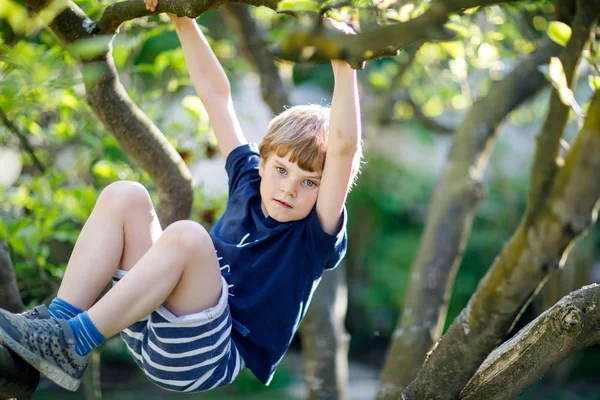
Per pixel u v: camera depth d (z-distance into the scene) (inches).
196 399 335.3
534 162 72.7
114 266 94.5
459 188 168.7
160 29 130.7
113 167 145.6
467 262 398.0
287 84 200.5
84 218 143.4
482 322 84.2
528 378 89.4
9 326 80.7
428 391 91.3
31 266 141.3
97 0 114.7
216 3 78.8
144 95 159.8
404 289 406.0
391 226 424.5
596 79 78.2
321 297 182.4
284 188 99.4
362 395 349.1
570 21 76.7
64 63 119.6
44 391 327.6
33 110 135.8
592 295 86.4
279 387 359.6
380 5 68.1
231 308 100.7
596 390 360.5
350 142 93.9
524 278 78.2
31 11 97.8
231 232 105.2
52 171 152.3
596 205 71.5
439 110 238.4
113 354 347.6
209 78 114.5
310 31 55.7
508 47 165.0
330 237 100.0
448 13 52.9
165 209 121.0
